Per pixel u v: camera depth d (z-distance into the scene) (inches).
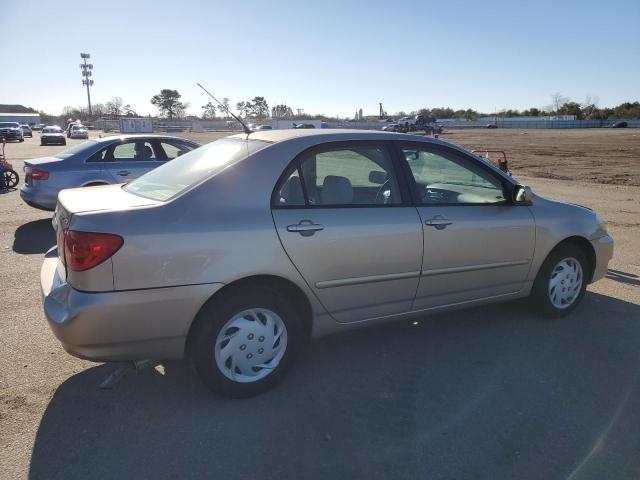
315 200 143.0
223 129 3218.5
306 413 130.9
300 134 149.4
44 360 156.9
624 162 936.9
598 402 137.2
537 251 179.8
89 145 359.6
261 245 130.5
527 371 153.3
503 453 116.3
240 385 134.6
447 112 5319.9
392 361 159.0
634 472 110.3
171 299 123.0
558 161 958.4
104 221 120.0
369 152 154.3
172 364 155.6
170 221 124.1
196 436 121.0
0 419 126.3
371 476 108.5
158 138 378.0
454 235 159.5
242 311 132.4
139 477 107.3
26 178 356.5
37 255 277.3
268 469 110.1
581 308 204.5
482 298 173.8
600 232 197.3
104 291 118.3
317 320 144.8
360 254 144.1
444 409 133.3
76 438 119.7
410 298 157.8
